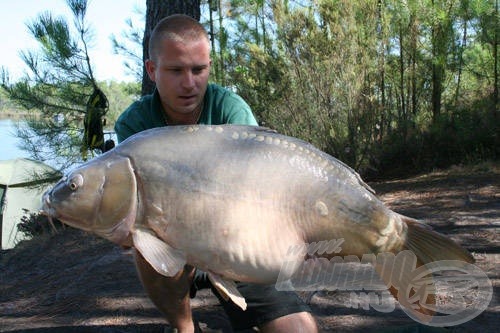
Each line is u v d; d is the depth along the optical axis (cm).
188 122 255
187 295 269
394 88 1017
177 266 193
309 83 849
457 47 1005
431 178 812
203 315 332
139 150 197
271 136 198
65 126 780
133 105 267
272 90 872
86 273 432
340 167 200
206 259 194
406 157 949
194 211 191
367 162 879
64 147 782
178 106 242
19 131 773
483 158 910
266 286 238
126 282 401
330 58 846
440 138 938
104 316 341
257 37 1030
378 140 932
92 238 560
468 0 953
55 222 688
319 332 299
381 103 930
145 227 196
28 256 536
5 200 922
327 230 197
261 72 873
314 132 852
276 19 856
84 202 197
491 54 1020
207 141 195
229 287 197
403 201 665
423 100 1034
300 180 194
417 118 975
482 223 518
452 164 918
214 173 191
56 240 575
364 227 198
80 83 772
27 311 365
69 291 393
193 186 191
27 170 864
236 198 191
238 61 937
